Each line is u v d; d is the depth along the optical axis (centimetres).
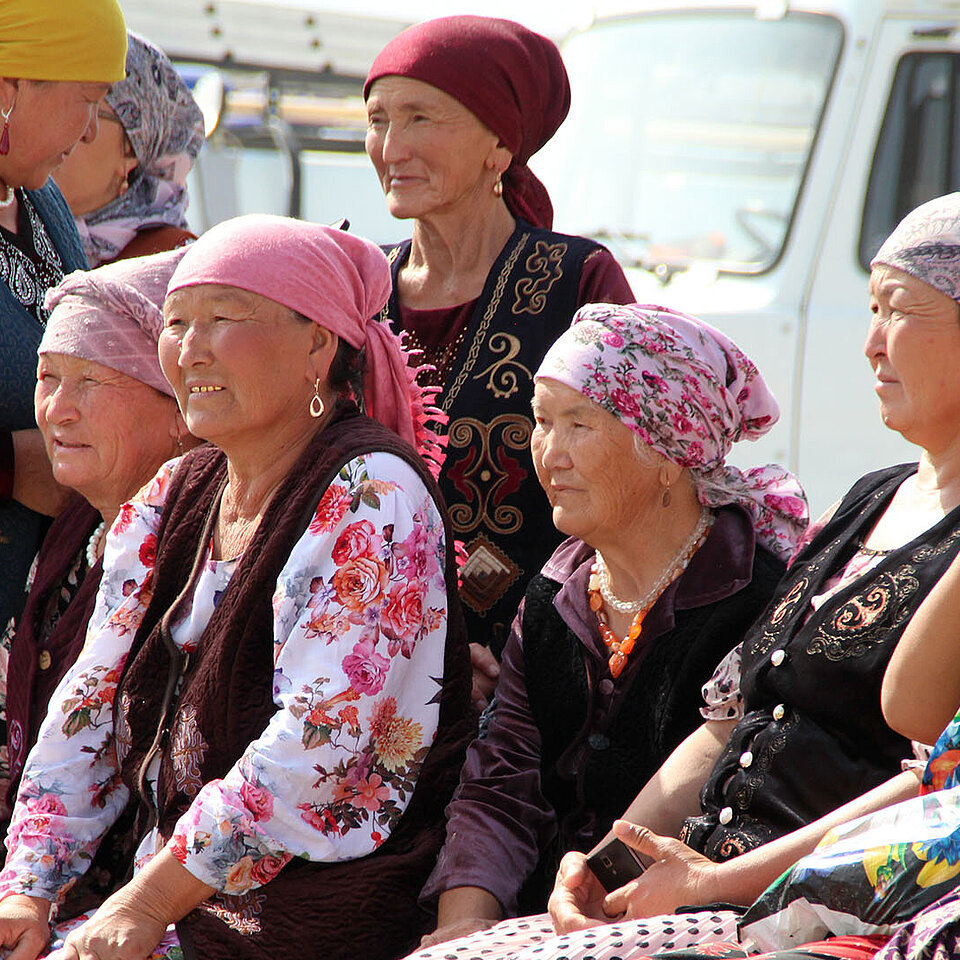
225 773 855
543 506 1116
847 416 2289
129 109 1353
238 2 2616
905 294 759
